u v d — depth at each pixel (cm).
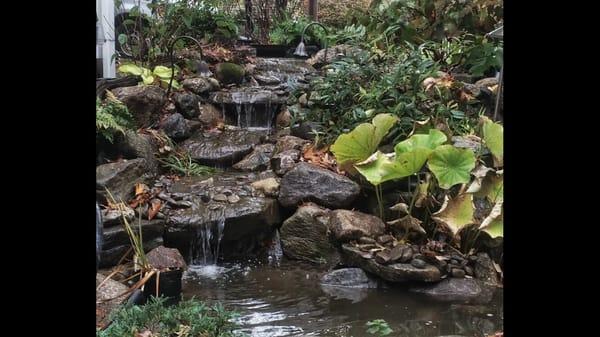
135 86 436
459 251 314
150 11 612
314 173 355
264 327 241
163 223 321
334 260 331
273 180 370
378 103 391
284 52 646
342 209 342
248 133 447
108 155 350
